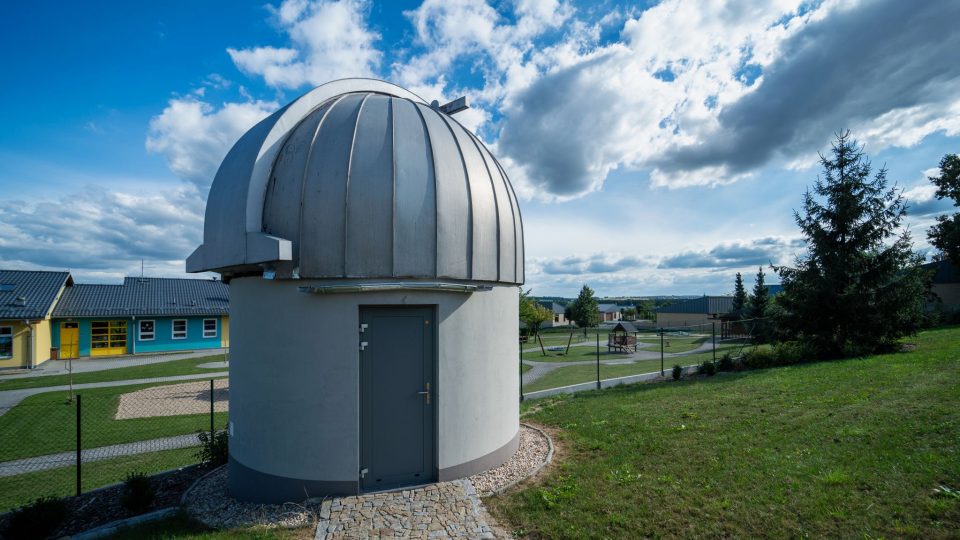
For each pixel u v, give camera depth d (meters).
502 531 5.08
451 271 6.34
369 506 5.66
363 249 5.90
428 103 8.91
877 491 5.11
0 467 9.72
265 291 6.25
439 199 6.30
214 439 8.55
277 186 6.11
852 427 7.24
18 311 26.30
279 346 6.12
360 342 6.08
